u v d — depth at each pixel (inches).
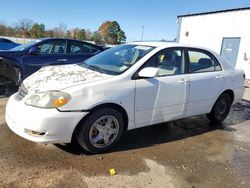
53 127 135.3
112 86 149.9
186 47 192.2
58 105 135.3
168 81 174.2
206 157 164.1
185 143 181.9
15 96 154.2
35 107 136.3
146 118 169.2
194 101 194.2
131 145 169.6
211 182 137.1
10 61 262.7
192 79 189.2
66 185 122.3
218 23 665.0
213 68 210.4
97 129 150.3
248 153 175.0
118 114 155.3
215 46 676.7
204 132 206.4
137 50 178.5
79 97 139.6
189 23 747.4
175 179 136.3
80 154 150.3
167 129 204.1
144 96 162.7
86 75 156.3
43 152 148.8
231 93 226.5
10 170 129.7
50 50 294.8
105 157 150.5
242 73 234.8
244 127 227.3
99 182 127.0
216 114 222.1
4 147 150.5
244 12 602.2
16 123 139.9
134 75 159.9
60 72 164.4
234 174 146.8
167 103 176.4
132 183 129.0
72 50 312.0
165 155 161.0
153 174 138.5
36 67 281.0
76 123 140.2
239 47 617.6
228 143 189.3
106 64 173.8
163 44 183.6
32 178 125.1
